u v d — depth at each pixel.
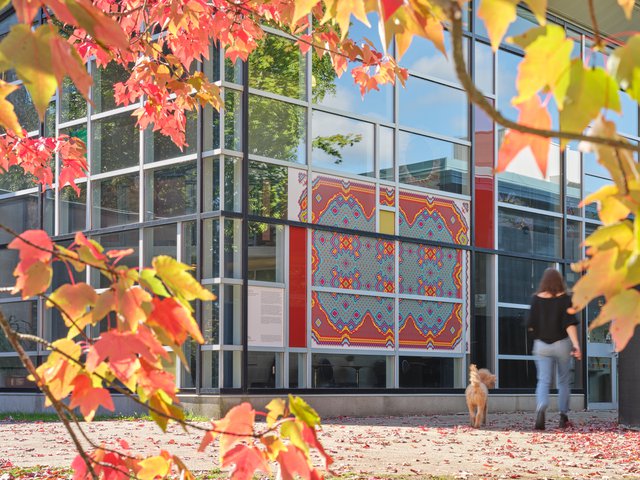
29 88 1.50
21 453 7.45
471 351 15.60
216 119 13.01
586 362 17.56
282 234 13.28
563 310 9.86
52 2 1.50
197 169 13.09
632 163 1.30
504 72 16.89
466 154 16.00
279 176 13.34
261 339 12.90
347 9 1.82
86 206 14.71
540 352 9.95
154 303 1.74
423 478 5.80
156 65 6.96
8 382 15.84
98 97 14.73
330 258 13.79
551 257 17.23
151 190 13.80
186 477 2.17
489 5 1.27
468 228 15.83
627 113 18.52
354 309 14.01
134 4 6.93
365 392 13.96
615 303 1.33
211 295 1.75
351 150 14.32
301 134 13.73
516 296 16.56
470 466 6.53
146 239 13.78
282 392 13.02
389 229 14.65
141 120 7.58
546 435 9.27
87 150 14.76
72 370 1.88
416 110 15.29
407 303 14.75
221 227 12.77
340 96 14.27
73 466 2.15
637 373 10.41
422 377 14.86
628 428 10.15
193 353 12.84
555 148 17.53
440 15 1.54
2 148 7.86
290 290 13.27
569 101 1.29
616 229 1.31
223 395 12.47
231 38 6.97
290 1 6.16
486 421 11.96
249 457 2.01
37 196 15.52
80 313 1.73
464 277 15.64
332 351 13.67
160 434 9.39
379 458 7.01
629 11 1.34
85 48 6.95
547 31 1.28
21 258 1.72
